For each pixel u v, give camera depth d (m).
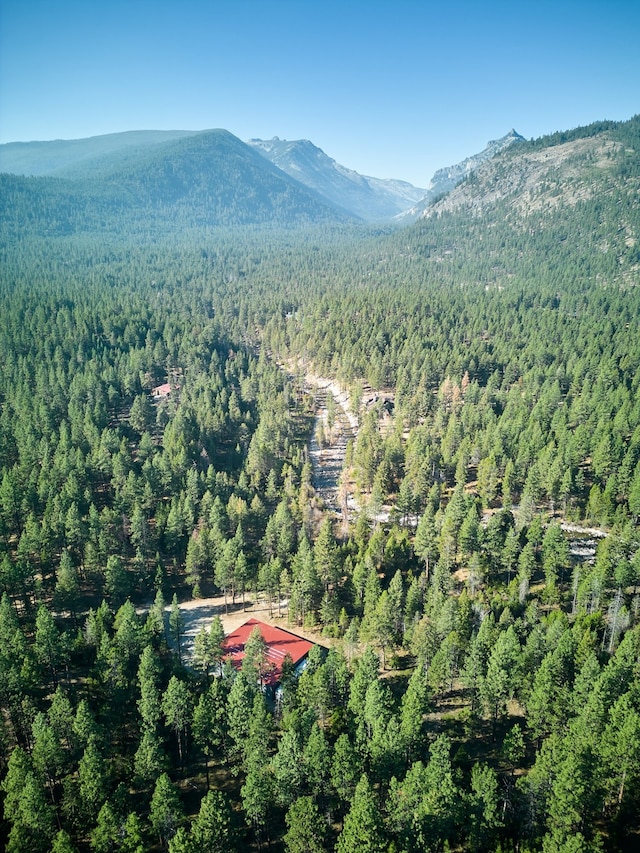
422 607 89.50
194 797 64.19
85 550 104.31
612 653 76.56
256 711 64.31
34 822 54.41
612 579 90.00
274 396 192.88
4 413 154.88
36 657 77.69
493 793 54.22
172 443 143.25
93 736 62.59
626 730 55.09
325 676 70.19
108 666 74.75
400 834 52.09
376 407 181.25
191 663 86.81
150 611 90.88
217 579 102.69
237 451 152.50
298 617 97.19
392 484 139.25
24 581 94.38
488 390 169.88
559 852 47.75
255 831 58.88
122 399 188.00
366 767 61.94
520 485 126.88
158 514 116.06
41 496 116.81
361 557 102.19
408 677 81.06
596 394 151.00
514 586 91.00
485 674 71.88
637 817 56.06
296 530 117.50
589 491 122.62
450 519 103.81
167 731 73.19
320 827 53.91
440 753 56.00
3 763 65.81
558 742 57.59
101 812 54.25
